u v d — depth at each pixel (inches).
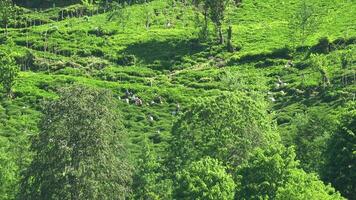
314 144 5516.7
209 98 5349.4
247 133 4899.1
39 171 4301.2
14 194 4793.3
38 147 4360.2
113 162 4330.7
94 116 4389.8
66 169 4168.3
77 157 4229.8
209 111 5073.8
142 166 5002.5
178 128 5147.6
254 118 5059.1
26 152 5285.4
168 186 4830.2
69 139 4286.4
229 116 5007.4
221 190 3937.0
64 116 4362.7
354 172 4510.3
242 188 3796.8
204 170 4020.7
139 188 4854.8
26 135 6323.8
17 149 5324.8
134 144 6855.3
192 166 4072.3
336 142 4712.1
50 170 4227.4
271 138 5059.1
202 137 4921.3
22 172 4483.3
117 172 4338.1
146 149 5196.9
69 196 4128.9
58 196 4146.2
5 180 4817.9
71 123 4333.2
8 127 7372.1
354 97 7815.0
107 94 4613.7
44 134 4367.6
